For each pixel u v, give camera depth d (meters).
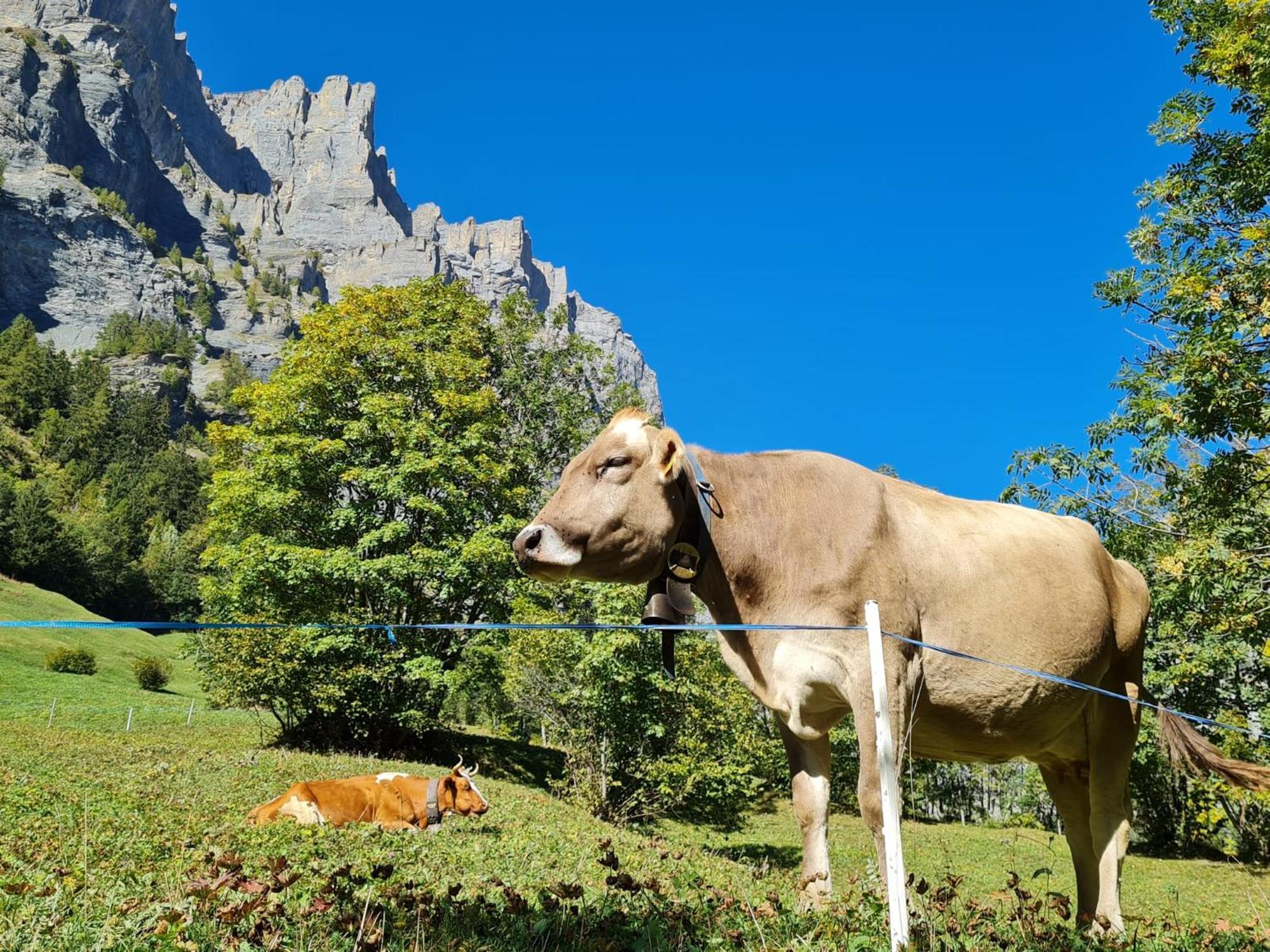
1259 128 12.85
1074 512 16.53
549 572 4.55
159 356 180.62
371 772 18.78
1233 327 11.20
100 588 80.06
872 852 4.88
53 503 103.50
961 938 3.88
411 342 29.52
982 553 4.95
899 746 4.42
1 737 20.31
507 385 32.81
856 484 4.84
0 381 138.25
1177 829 26.70
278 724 32.38
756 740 22.02
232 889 4.31
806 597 4.57
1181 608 15.98
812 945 3.72
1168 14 14.20
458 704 38.34
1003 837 24.05
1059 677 4.83
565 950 3.83
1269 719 16.33
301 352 28.55
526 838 10.79
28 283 189.00
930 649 4.76
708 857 11.38
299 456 26.77
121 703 38.66
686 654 20.80
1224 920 5.52
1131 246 14.52
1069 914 4.75
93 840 7.00
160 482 120.44
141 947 3.43
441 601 26.83
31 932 3.60
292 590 26.28
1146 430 12.90
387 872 4.48
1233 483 12.45
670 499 4.64
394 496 26.14
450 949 3.71
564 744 21.94
